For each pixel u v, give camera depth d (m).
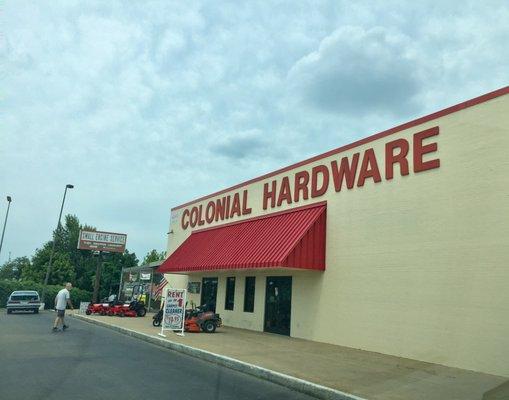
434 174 13.44
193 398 8.30
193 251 25.42
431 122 13.83
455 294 12.29
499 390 9.23
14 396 7.91
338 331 15.95
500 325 11.13
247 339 17.00
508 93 11.78
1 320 24.38
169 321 17.48
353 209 16.25
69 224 67.88
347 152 17.05
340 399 8.65
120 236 43.31
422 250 13.40
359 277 15.47
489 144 12.08
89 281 64.94
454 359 11.99
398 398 8.45
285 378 10.07
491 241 11.66
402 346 13.48
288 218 19.12
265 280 20.64
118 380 9.52
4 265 83.44
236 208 23.94
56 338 16.42
